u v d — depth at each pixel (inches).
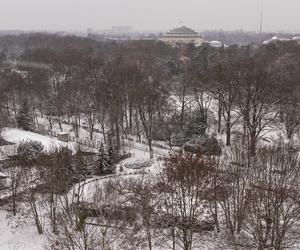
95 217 2183.8
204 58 6318.9
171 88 5004.9
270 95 3870.6
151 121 3668.8
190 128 3767.2
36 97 5157.5
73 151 3282.5
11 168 2741.1
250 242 2038.6
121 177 2787.9
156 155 3494.1
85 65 5251.0
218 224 2165.4
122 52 7593.5
